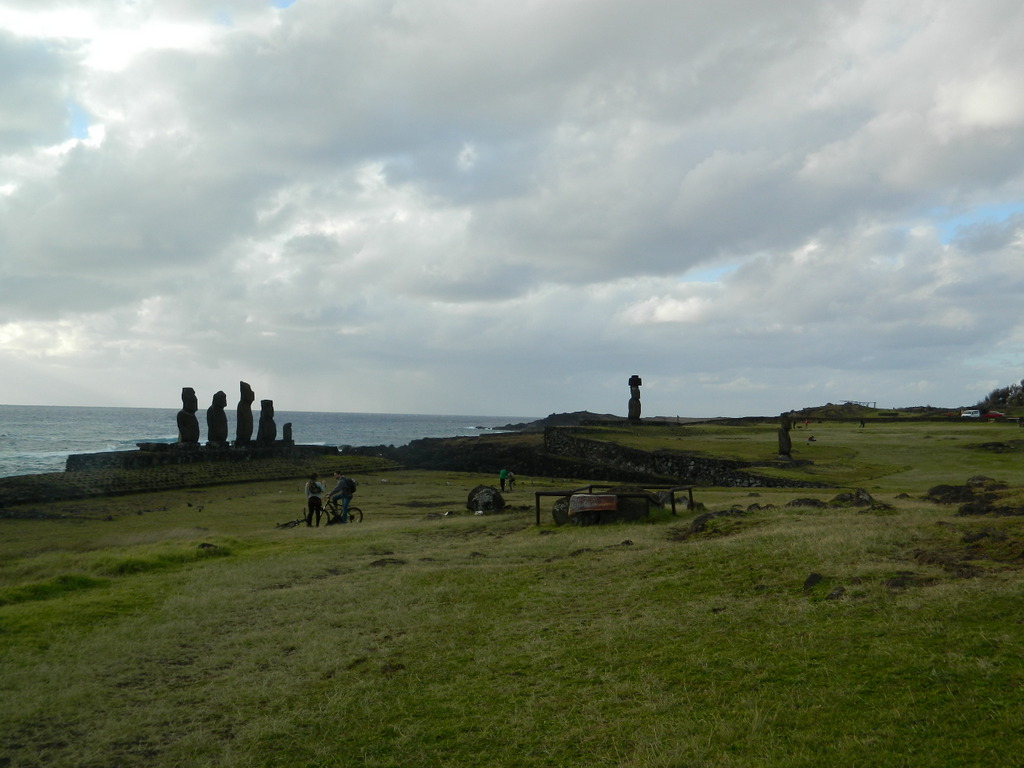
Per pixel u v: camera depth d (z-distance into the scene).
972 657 6.36
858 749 5.06
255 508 38.66
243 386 67.38
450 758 6.05
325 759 6.30
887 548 11.40
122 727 7.30
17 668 9.13
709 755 5.38
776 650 7.50
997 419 81.31
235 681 8.52
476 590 12.52
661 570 12.53
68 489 43.34
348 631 10.43
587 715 6.55
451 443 86.19
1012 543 10.33
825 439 58.84
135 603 12.68
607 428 70.81
